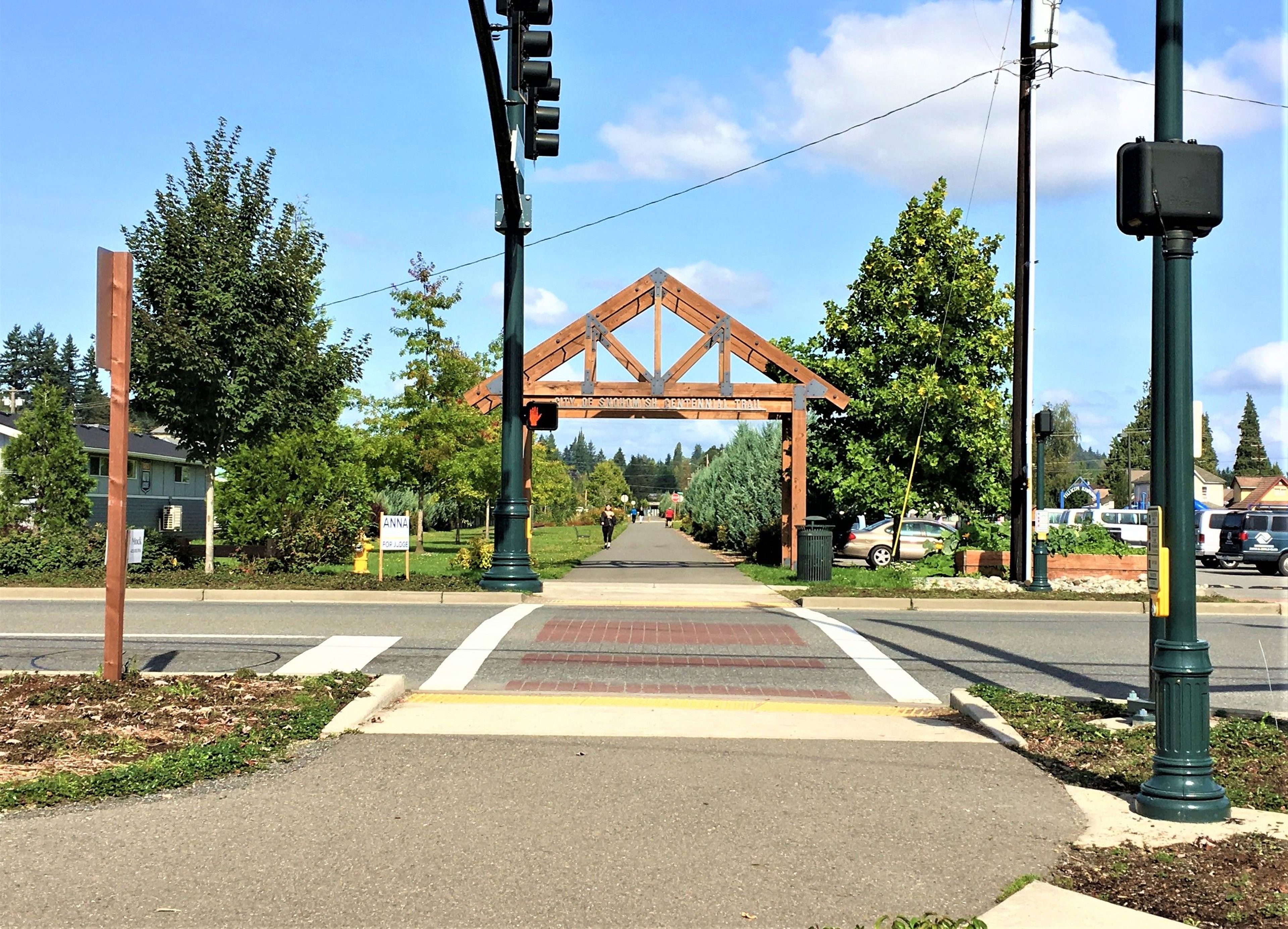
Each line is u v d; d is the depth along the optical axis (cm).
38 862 489
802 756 713
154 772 612
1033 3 1861
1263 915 431
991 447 2808
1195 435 580
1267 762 668
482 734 764
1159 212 571
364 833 537
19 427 2177
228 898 451
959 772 671
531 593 1720
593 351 2331
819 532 2016
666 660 1120
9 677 860
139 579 1759
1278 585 2664
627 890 466
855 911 445
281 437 1997
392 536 1777
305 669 1016
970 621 1484
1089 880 476
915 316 2839
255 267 1991
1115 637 1330
